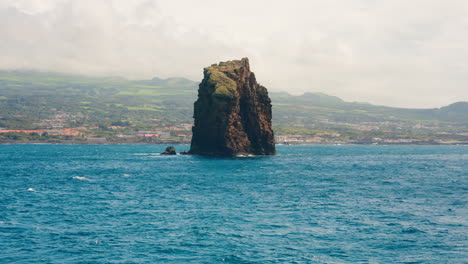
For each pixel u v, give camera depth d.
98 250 34.50
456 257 32.53
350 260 32.09
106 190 68.69
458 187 72.81
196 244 36.09
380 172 105.62
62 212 49.38
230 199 58.81
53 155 195.12
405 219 45.12
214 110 149.38
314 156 197.12
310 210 50.38
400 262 31.56
